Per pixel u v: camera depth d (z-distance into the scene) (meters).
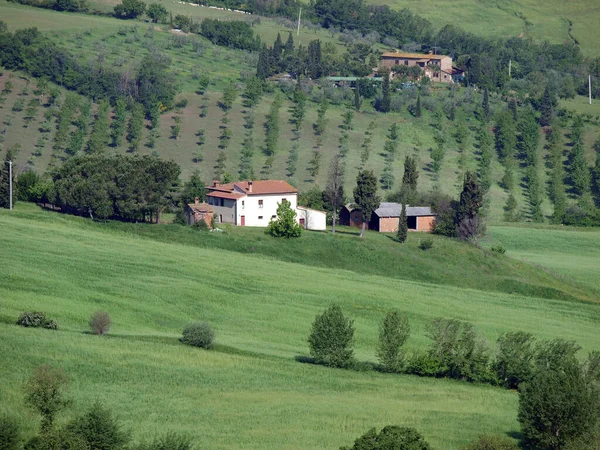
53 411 181.12
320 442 185.25
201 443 181.12
